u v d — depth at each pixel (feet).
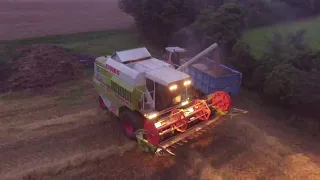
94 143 33.47
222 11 57.67
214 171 29.07
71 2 113.29
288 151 32.89
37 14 94.79
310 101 37.37
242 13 58.80
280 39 53.62
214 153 32.09
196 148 32.83
